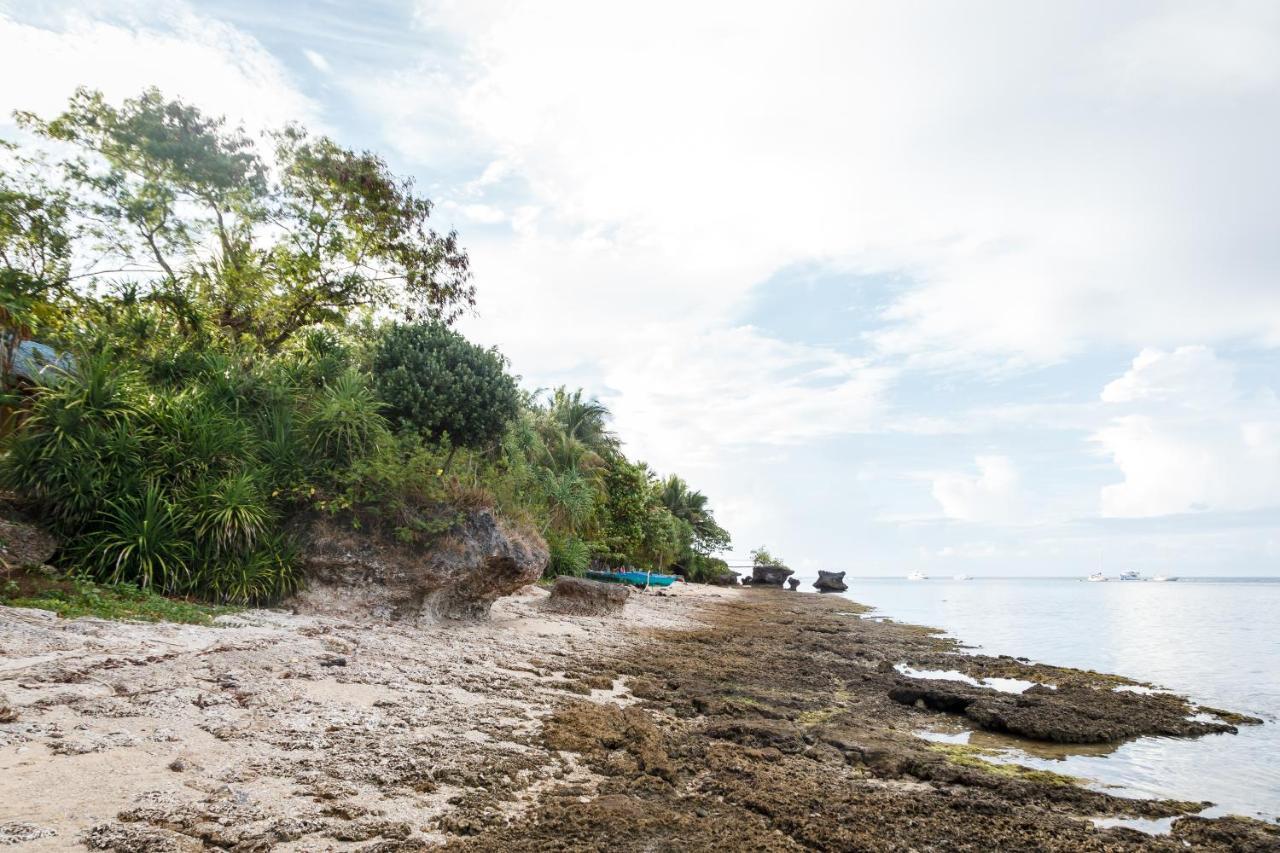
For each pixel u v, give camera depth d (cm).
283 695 577
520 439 2561
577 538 2775
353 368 1327
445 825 385
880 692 1029
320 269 2038
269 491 1102
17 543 859
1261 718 948
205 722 483
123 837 316
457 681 752
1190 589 10281
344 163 2052
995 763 674
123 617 780
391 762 467
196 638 730
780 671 1146
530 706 695
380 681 686
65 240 1703
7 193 1631
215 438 1075
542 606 1652
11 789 347
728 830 423
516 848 366
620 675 955
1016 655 1641
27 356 1251
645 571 3772
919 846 433
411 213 2158
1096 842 461
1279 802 597
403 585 1102
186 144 1817
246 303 1891
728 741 663
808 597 4619
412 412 1418
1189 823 520
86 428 989
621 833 399
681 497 5306
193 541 998
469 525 1197
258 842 334
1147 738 820
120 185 1794
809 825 446
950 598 5669
